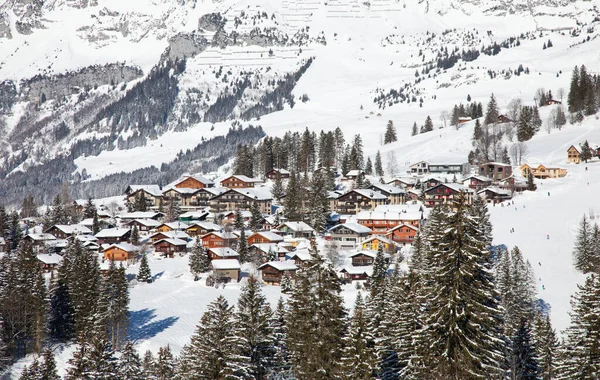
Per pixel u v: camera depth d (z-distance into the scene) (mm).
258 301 71000
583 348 59281
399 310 67438
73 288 108562
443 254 43219
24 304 103562
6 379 92062
